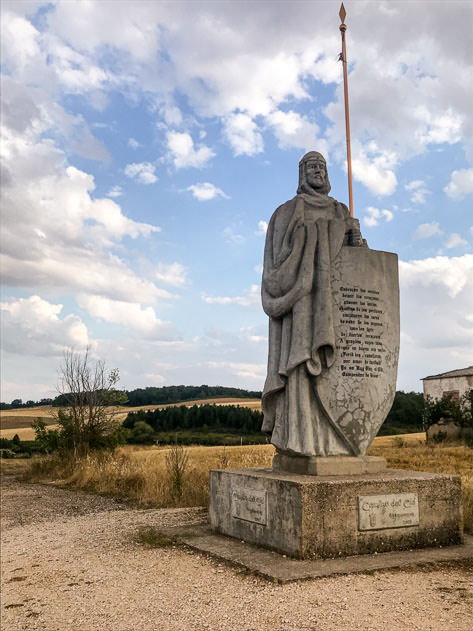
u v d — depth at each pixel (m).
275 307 7.71
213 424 58.91
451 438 36.88
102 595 5.31
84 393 24.84
